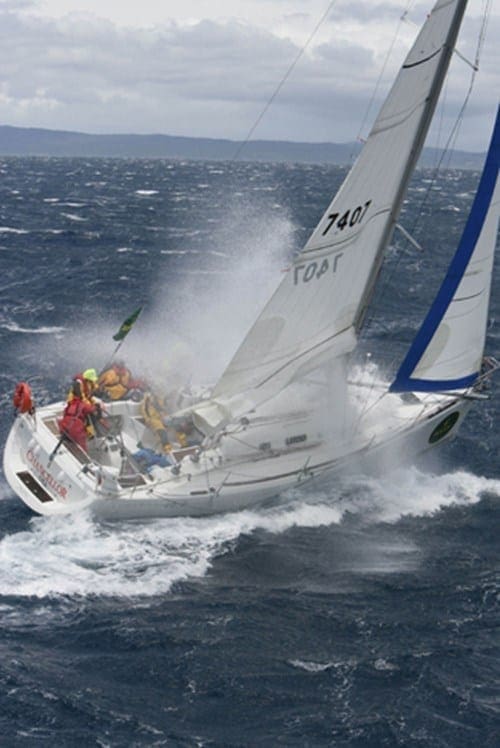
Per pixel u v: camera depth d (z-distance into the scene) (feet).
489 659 79.66
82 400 106.42
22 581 87.61
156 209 501.15
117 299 227.61
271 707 72.18
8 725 68.59
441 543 100.48
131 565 91.40
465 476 118.32
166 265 287.89
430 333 107.76
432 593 89.97
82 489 97.81
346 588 90.38
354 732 69.56
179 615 83.97
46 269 269.44
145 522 98.89
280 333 103.65
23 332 189.16
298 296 101.91
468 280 106.32
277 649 79.82
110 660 77.15
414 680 76.13
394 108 97.60
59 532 95.61
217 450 104.12
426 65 97.55
